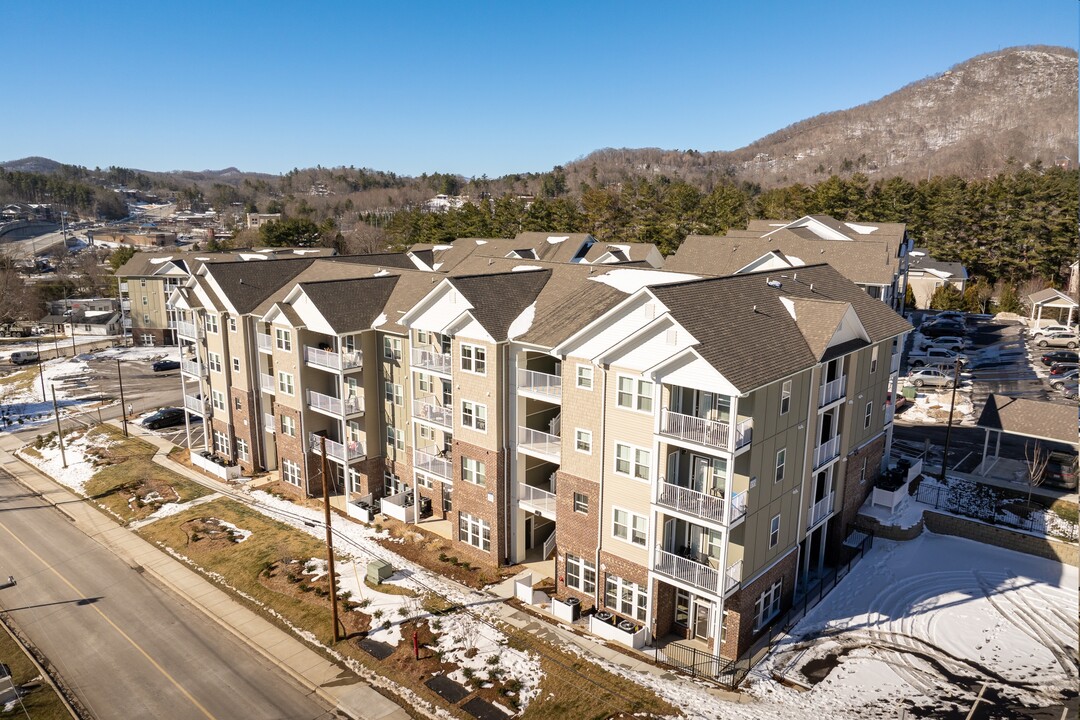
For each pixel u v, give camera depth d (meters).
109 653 29.17
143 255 96.75
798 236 54.78
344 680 26.81
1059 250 89.00
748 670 26.25
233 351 47.22
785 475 28.50
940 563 33.53
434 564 34.94
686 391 27.95
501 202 121.75
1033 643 27.73
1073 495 37.62
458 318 33.28
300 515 41.06
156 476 48.25
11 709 25.72
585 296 33.53
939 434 48.44
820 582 32.12
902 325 36.12
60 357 88.44
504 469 33.84
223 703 25.84
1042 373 60.34
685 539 29.09
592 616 29.39
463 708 24.81
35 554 38.34
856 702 24.50
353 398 41.03
